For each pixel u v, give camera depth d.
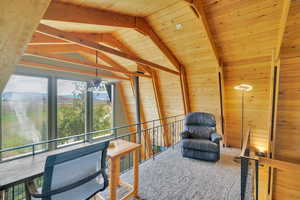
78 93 4.86
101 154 1.47
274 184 3.42
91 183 1.43
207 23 2.81
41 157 1.63
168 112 5.50
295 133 3.13
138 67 4.80
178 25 3.06
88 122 5.12
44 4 0.83
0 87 1.42
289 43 2.61
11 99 3.48
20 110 3.62
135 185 2.05
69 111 4.62
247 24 2.65
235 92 3.79
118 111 6.23
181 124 5.19
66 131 4.53
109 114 5.93
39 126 3.95
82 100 4.99
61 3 1.80
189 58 3.91
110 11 2.36
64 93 4.50
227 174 2.62
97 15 2.20
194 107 4.78
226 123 4.23
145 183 2.35
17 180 1.20
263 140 3.85
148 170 2.76
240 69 3.46
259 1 2.28
